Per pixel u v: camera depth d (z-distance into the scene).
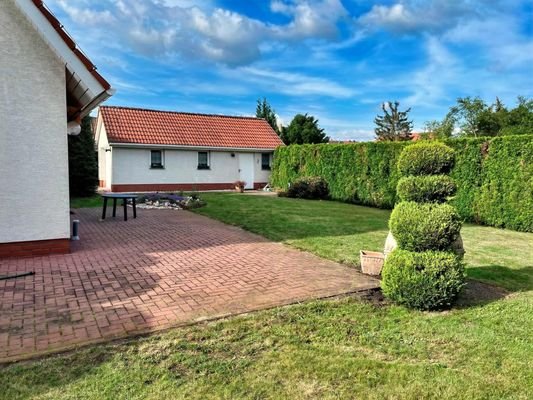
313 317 4.02
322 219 11.22
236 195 18.95
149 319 3.87
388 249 5.59
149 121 22.47
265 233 8.84
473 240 8.97
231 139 24.05
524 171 10.40
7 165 5.97
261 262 6.30
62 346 3.24
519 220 10.48
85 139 17.34
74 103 7.80
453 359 3.20
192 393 2.60
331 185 18.22
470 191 11.90
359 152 16.59
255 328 3.71
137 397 2.54
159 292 4.72
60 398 2.50
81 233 8.54
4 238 6.05
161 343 3.34
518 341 3.54
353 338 3.56
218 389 2.66
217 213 12.05
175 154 21.89
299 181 18.52
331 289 4.96
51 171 6.32
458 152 12.18
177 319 3.88
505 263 6.70
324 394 2.65
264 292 4.80
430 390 2.73
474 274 5.97
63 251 6.56
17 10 5.89
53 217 6.42
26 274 5.30
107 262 6.10
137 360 3.03
